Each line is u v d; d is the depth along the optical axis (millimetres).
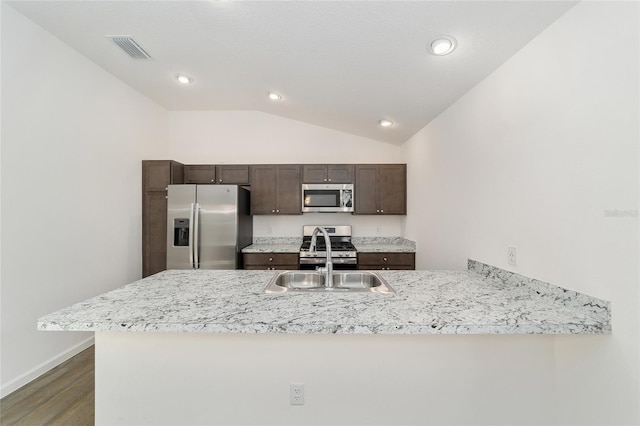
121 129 3055
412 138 3547
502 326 1070
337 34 1848
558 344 1293
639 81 989
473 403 1302
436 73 2020
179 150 4086
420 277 1829
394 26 1669
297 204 3777
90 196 2643
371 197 3809
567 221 1275
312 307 1259
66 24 2107
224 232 3197
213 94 3418
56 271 2305
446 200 2539
